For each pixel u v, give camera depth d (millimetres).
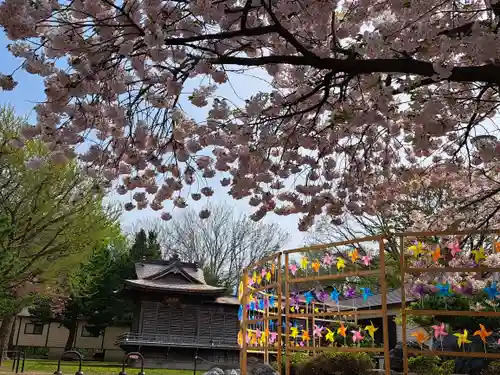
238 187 6133
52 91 4277
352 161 6715
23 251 15117
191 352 29312
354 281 20219
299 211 6602
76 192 15164
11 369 17750
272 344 8234
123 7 3877
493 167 6785
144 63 4238
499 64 4309
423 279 6711
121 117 4562
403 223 14469
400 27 4582
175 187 6102
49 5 3795
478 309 8398
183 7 4172
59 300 25703
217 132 5746
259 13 4789
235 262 38875
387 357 6129
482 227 7359
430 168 6832
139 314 30172
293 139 6273
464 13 5070
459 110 5766
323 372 8820
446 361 9461
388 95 4812
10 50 4176
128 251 39750
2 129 13688
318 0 4449
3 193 15062
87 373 18312
